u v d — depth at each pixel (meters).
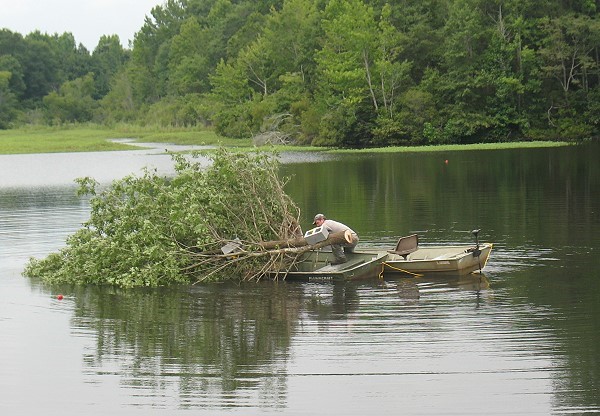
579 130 93.44
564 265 25.05
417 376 15.95
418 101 97.56
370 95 101.69
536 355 16.88
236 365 16.88
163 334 19.19
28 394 15.63
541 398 14.80
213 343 18.38
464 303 21.06
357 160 72.06
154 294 23.30
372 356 17.12
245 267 24.89
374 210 37.75
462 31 97.81
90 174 64.38
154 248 24.28
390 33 101.12
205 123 146.62
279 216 26.33
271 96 118.12
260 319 20.27
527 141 95.69
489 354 17.02
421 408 14.56
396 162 67.69
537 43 98.88
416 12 105.69
